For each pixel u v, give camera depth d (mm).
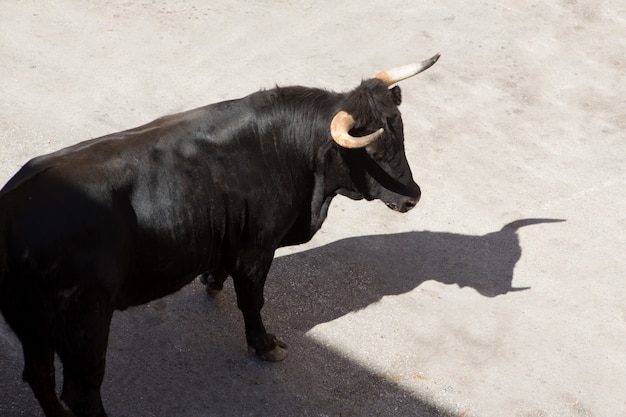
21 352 5406
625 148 8211
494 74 9055
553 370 5809
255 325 5465
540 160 7926
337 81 8617
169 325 5762
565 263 6793
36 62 8344
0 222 3971
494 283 6531
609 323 6258
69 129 7516
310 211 5320
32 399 5098
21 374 5234
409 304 6238
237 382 5414
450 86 8781
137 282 4578
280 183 5059
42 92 7945
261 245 5137
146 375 5367
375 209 7152
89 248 4172
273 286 6234
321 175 5172
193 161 4715
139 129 4754
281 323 5934
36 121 7551
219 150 4832
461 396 5535
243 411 5227
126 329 5672
